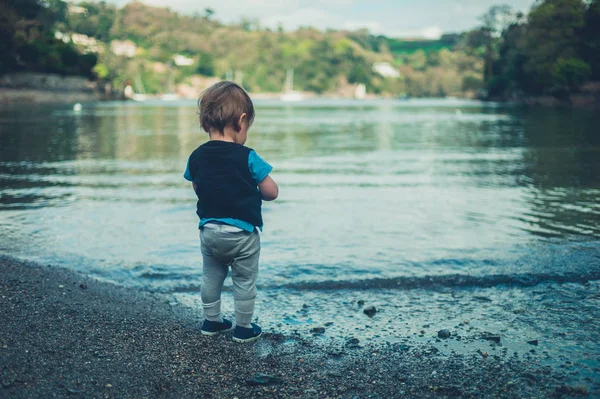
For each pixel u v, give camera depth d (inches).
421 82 7785.4
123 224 224.1
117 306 126.8
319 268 167.6
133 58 6441.9
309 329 120.8
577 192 298.7
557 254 177.0
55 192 299.0
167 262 173.9
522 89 2854.3
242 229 107.5
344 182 342.0
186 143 635.5
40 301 119.8
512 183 332.5
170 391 87.4
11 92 2384.4
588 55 2536.9
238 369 97.9
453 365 99.8
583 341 108.9
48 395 81.8
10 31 2417.6
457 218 236.7
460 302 137.5
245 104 111.2
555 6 2561.5
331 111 2235.5
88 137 705.0
